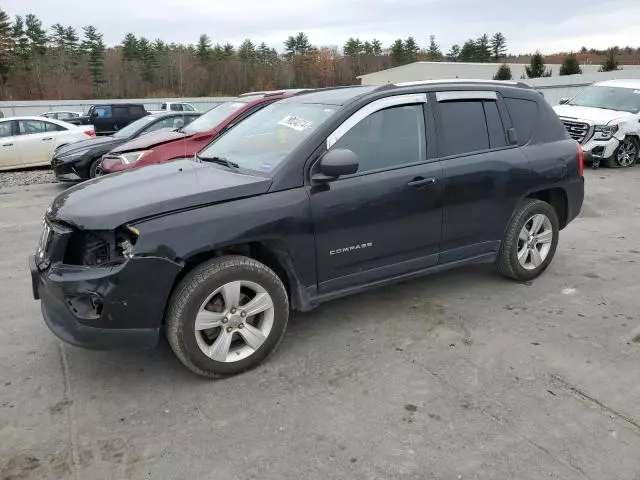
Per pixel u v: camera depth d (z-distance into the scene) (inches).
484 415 122.1
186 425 120.0
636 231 281.4
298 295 148.4
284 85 3228.3
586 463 106.9
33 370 143.6
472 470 105.1
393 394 130.6
